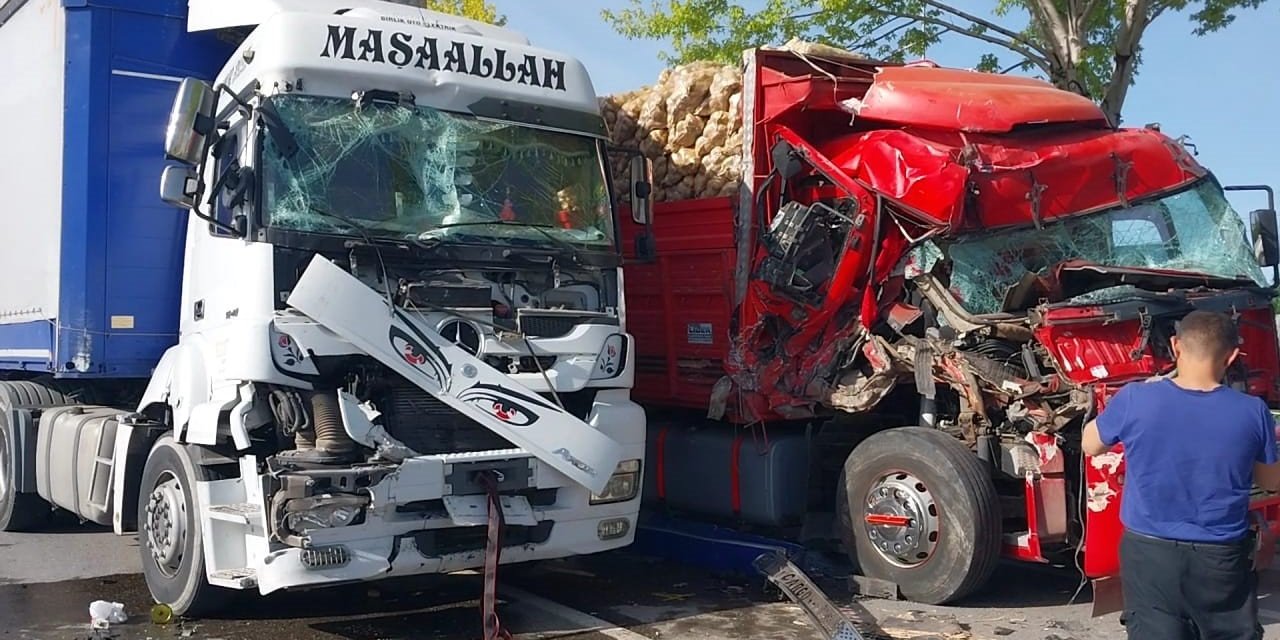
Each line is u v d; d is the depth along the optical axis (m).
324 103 6.25
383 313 5.95
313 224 5.99
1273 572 7.98
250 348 5.79
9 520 9.32
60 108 7.90
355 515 5.73
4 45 9.30
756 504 8.08
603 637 6.27
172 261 7.79
